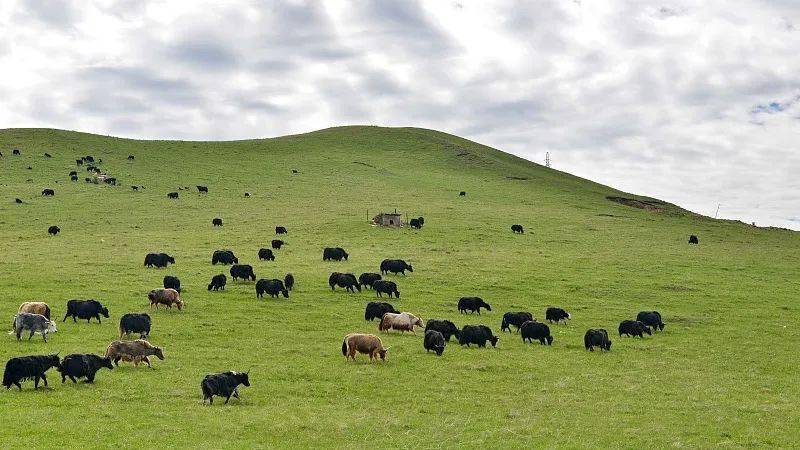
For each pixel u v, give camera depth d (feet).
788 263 229.66
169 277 153.79
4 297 139.23
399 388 92.07
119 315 129.59
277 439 69.05
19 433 66.03
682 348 125.29
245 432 70.59
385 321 127.24
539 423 78.02
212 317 131.03
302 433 71.20
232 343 113.29
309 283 169.07
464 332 121.39
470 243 237.66
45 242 215.10
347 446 67.41
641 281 188.34
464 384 95.30
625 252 233.96
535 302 161.89
